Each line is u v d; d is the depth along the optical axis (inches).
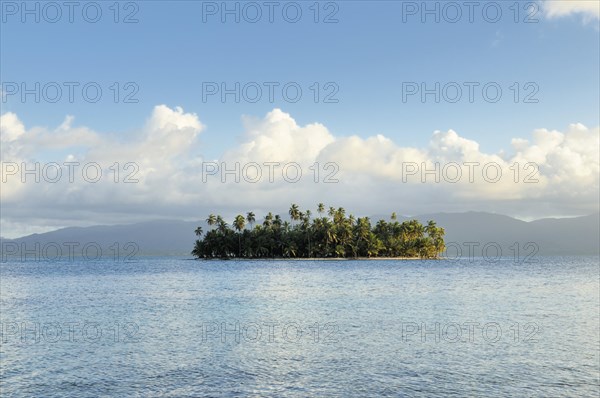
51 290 3654.0
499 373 1088.8
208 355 1293.1
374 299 2842.0
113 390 989.8
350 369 1136.8
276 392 975.0
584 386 992.2
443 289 3511.3
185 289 3668.8
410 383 1022.4
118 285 4138.8
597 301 2659.9
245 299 2898.6
